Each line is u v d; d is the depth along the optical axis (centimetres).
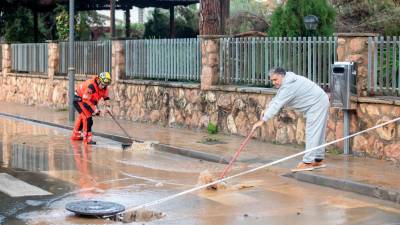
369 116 1160
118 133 1590
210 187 963
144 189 969
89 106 1495
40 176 1072
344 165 1086
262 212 821
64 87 2284
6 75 2747
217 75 1566
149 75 1825
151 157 1287
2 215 807
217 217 796
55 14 3309
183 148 1323
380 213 817
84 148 1414
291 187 978
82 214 798
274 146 1338
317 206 854
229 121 1512
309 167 1055
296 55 1358
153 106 1784
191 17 3147
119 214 812
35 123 1945
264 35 1745
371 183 935
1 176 1071
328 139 1233
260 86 1466
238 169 1130
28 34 3222
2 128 1803
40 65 2466
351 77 1169
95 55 2072
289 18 1579
